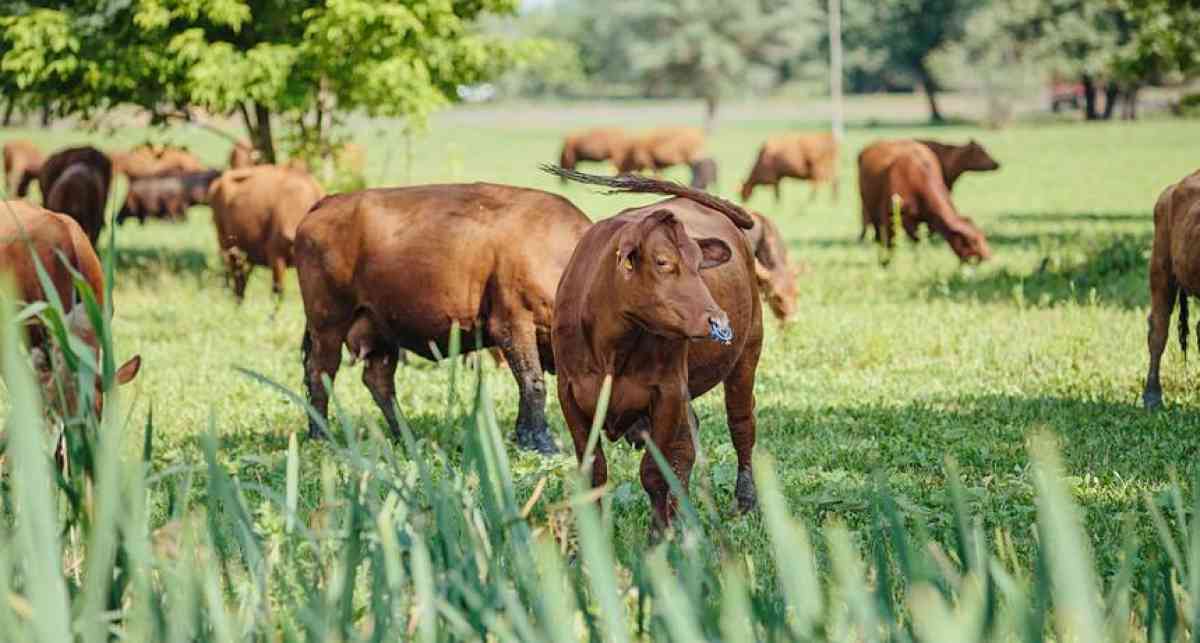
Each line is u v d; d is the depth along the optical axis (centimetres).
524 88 15025
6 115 2373
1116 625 417
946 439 1041
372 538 490
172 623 423
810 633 372
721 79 9031
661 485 719
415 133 2222
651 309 660
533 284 999
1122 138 6731
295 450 502
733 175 5209
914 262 2323
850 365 1393
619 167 5119
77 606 430
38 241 919
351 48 2144
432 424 1113
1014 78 8306
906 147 2398
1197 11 2555
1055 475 358
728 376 835
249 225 1870
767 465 380
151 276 2223
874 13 9994
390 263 1032
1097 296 1797
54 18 2150
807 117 10069
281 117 2288
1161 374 1298
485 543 481
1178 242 1135
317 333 1081
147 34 2173
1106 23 8512
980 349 1437
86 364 453
